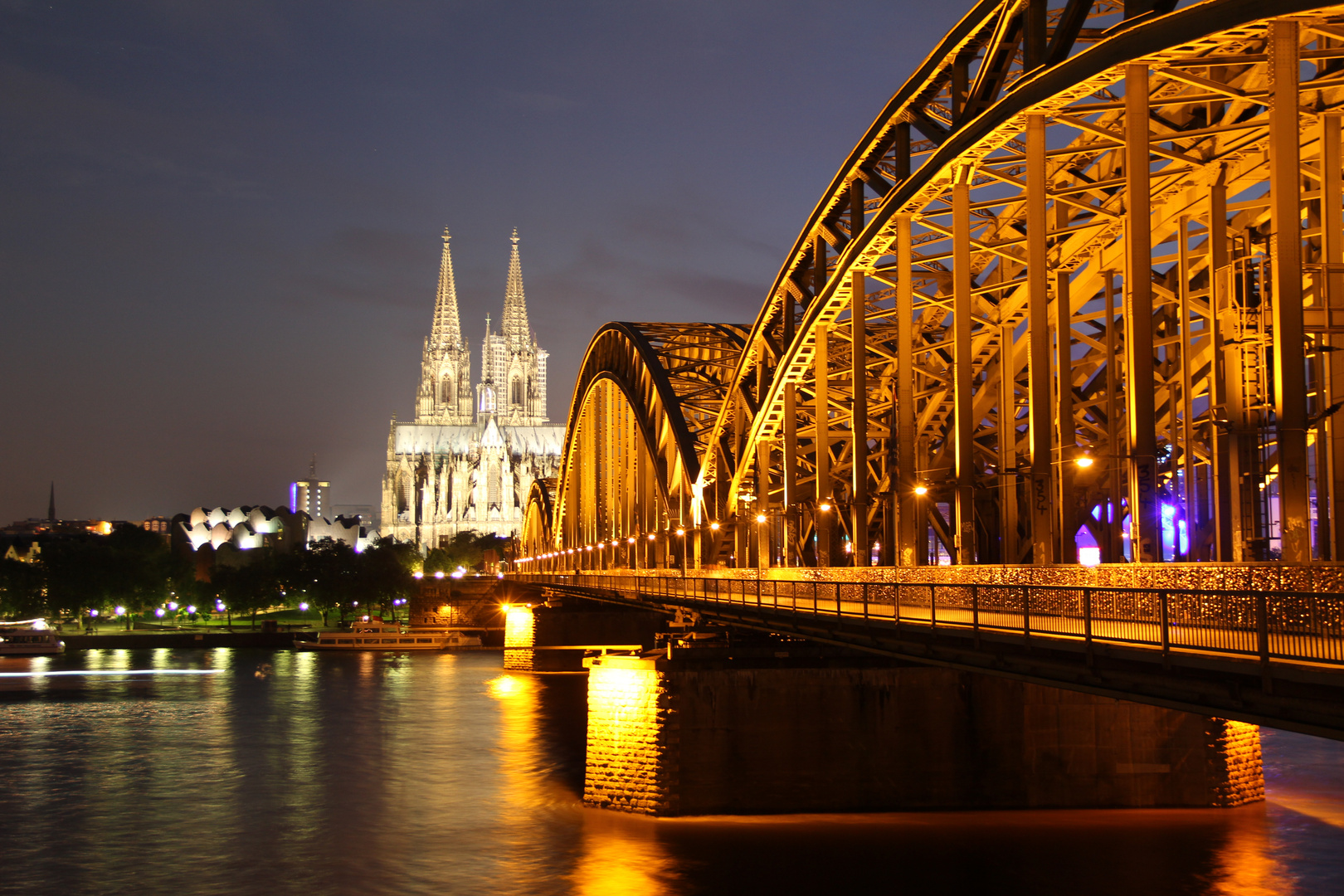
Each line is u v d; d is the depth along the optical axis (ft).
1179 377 152.15
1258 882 141.59
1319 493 120.37
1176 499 139.03
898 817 171.32
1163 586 95.40
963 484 152.25
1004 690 176.35
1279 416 102.42
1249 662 68.85
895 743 175.42
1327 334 117.91
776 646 178.60
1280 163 103.40
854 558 188.03
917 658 110.32
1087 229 160.35
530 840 170.30
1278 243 102.83
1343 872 144.66
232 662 517.96
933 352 215.10
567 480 504.43
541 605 488.02
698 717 176.14
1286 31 104.12
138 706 345.51
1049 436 134.10
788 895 139.85
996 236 189.98
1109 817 169.68
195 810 199.82
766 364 250.78
